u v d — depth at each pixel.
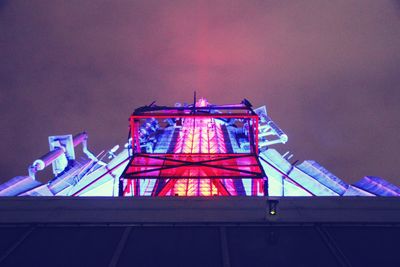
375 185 42.25
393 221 14.03
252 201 15.28
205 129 68.38
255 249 12.53
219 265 11.83
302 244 12.84
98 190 51.22
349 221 13.97
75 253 12.39
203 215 14.22
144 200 15.39
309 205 15.05
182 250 12.46
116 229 13.49
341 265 11.88
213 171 40.44
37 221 13.95
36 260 12.10
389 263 12.07
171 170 41.44
